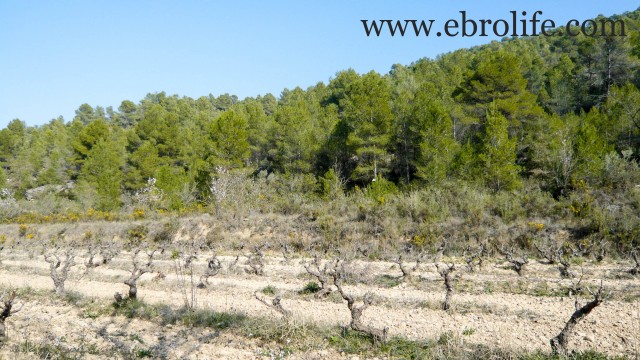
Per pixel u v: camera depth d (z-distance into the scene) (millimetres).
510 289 14000
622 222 20281
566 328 8641
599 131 34531
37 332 11055
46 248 30188
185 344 10141
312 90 78812
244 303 13508
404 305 12648
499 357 8383
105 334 10969
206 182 40438
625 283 14078
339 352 9289
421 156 34531
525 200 24312
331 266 18797
